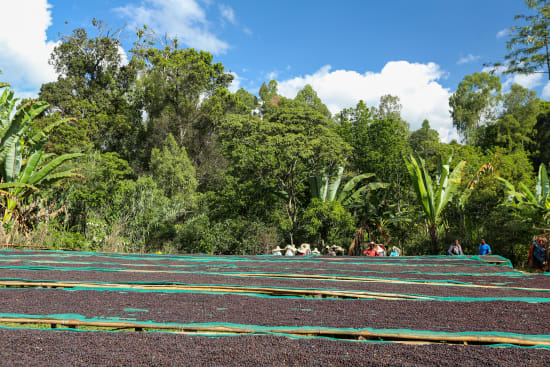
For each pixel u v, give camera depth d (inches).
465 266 230.7
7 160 468.1
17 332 106.0
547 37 784.9
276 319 117.3
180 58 1252.5
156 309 126.8
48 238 439.5
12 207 450.6
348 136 872.3
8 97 485.1
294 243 626.5
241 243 604.1
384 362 88.4
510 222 468.1
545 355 91.1
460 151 764.6
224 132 636.7
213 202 716.7
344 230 617.0
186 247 641.6
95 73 1386.6
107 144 1239.5
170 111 1220.5
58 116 1021.8
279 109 672.4
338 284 171.3
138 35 1406.3
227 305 133.0
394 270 215.3
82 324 113.1
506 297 146.9
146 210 690.2
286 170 629.0
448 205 593.9
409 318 118.6
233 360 89.7
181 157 1016.9
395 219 597.6
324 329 108.3
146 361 89.1
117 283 166.4
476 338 100.7
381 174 819.4
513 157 758.5
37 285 164.4
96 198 632.4
